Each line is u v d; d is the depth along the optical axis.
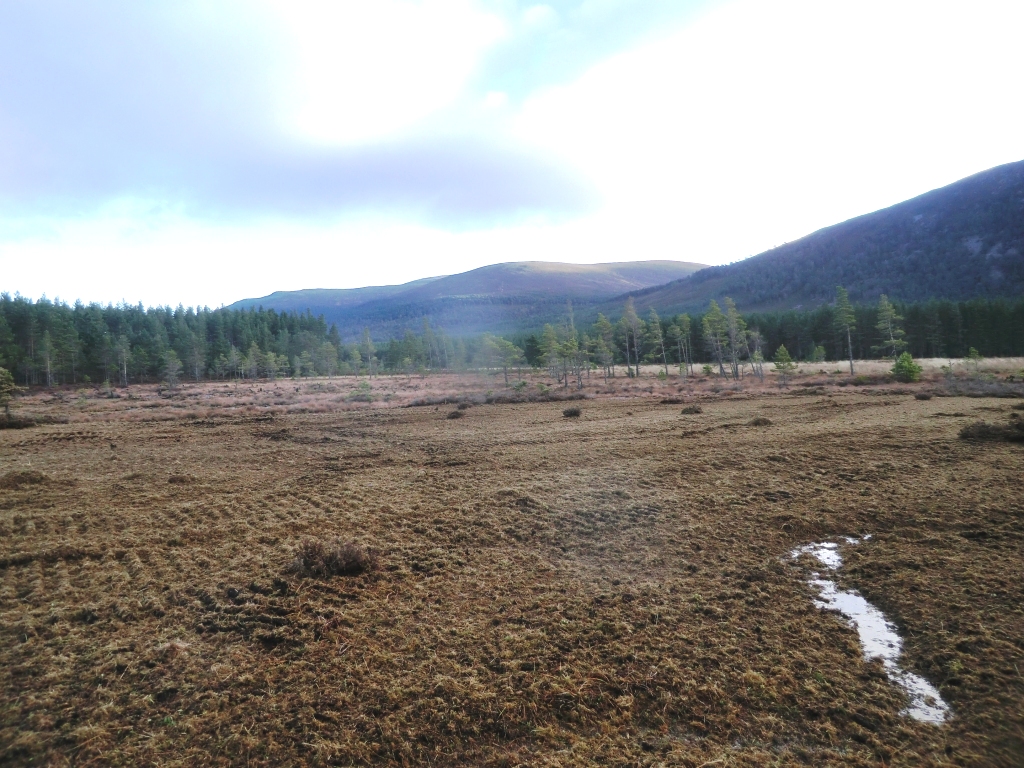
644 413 27.36
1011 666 5.46
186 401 46.59
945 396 28.48
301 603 7.23
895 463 13.30
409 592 7.61
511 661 5.86
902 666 5.72
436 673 5.69
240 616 6.89
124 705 5.24
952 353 72.56
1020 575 7.35
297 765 4.50
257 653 6.13
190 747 4.71
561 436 20.45
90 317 86.12
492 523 10.41
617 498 11.77
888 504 10.51
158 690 5.44
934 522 9.45
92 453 19.56
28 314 74.75
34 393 60.09
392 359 99.00
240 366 87.62
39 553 9.01
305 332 111.81
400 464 16.38
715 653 5.97
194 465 17.00
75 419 32.28
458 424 25.97
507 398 39.47
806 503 10.91
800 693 5.31
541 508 11.23
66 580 8.06
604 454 16.50
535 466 15.33
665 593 7.43
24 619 6.79
